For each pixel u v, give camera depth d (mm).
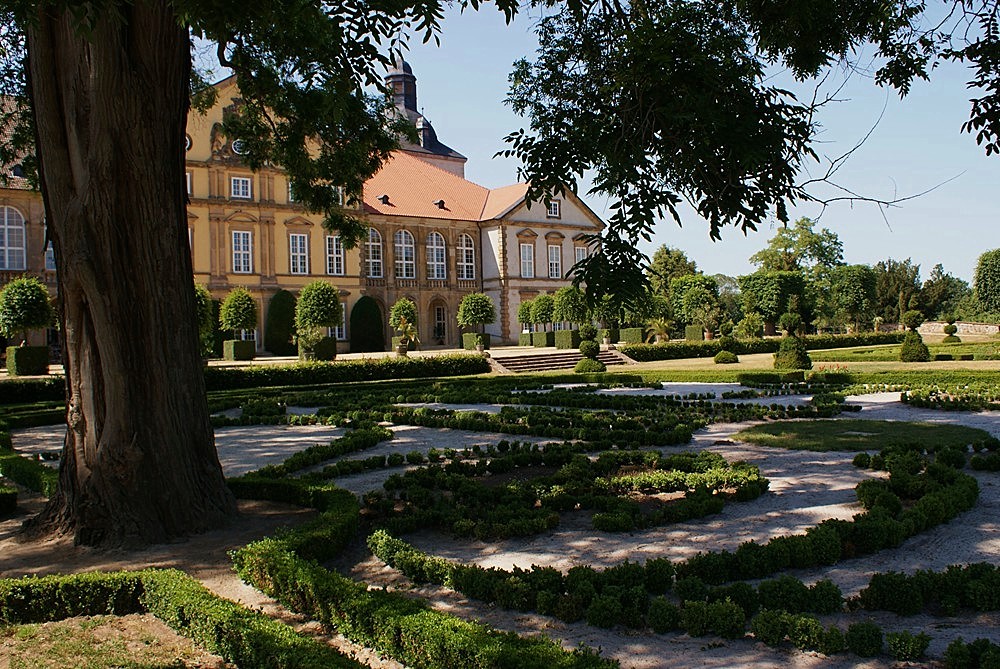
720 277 91125
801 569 6059
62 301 7195
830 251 76000
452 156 68688
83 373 7180
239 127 15891
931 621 4957
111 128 6922
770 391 20594
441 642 4184
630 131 7906
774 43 9023
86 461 7188
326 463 11406
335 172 15781
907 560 6238
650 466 10141
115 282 7027
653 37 7430
